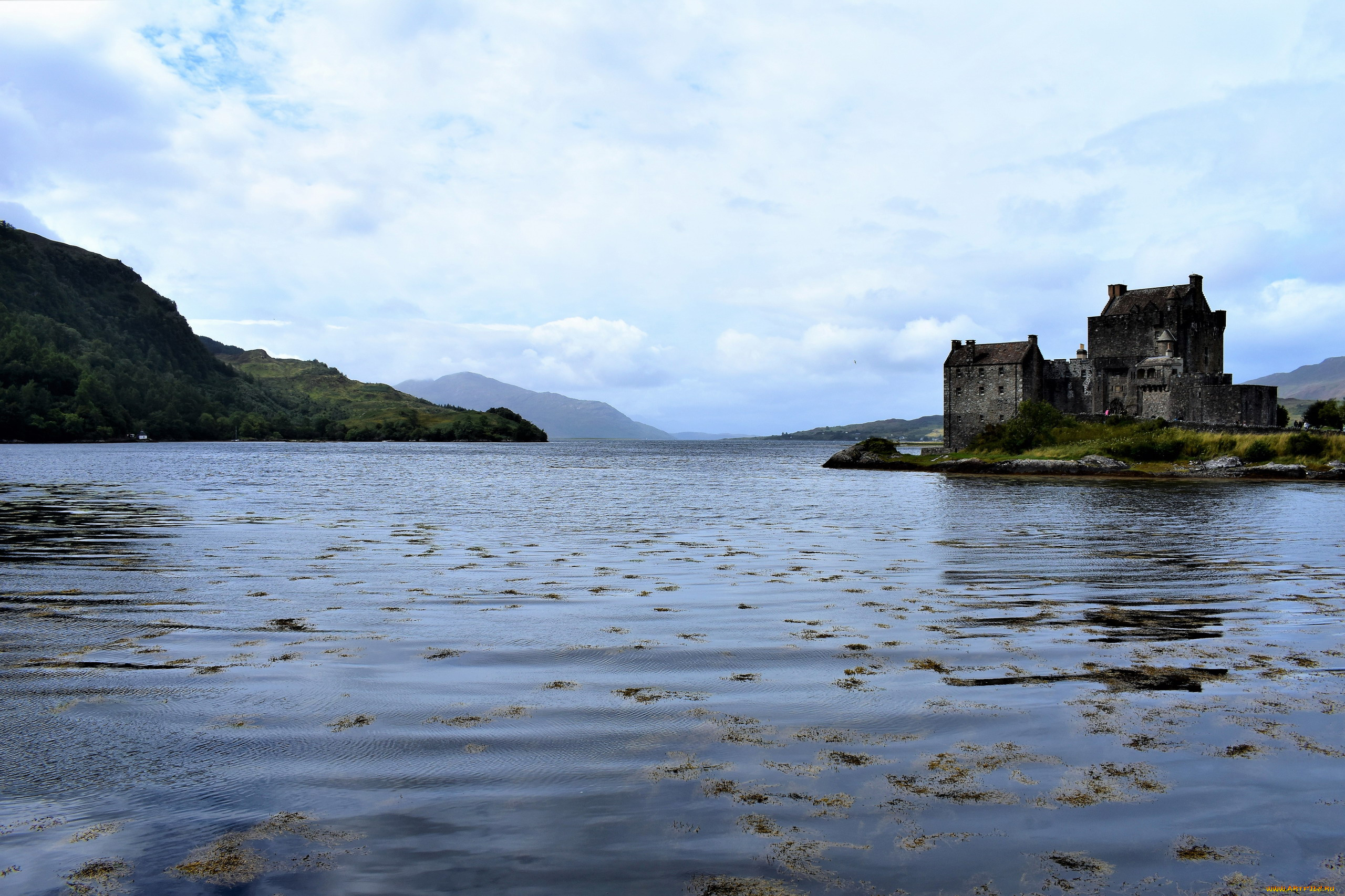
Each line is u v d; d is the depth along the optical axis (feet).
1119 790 23.82
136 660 37.37
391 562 69.00
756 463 410.52
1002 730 28.68
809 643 41.19
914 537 92.53
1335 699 32.22
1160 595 55.62
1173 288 326.03
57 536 85.51
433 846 20.53
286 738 27.63
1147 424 290.97
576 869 19.42
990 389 345.31
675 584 58.80
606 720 29.63
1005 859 19.94
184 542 81.82
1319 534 96.43
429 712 30.42
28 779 24.26
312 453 515.50
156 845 20.59
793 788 23.88
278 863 19.70
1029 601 52.95
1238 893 18.58
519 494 170.19
